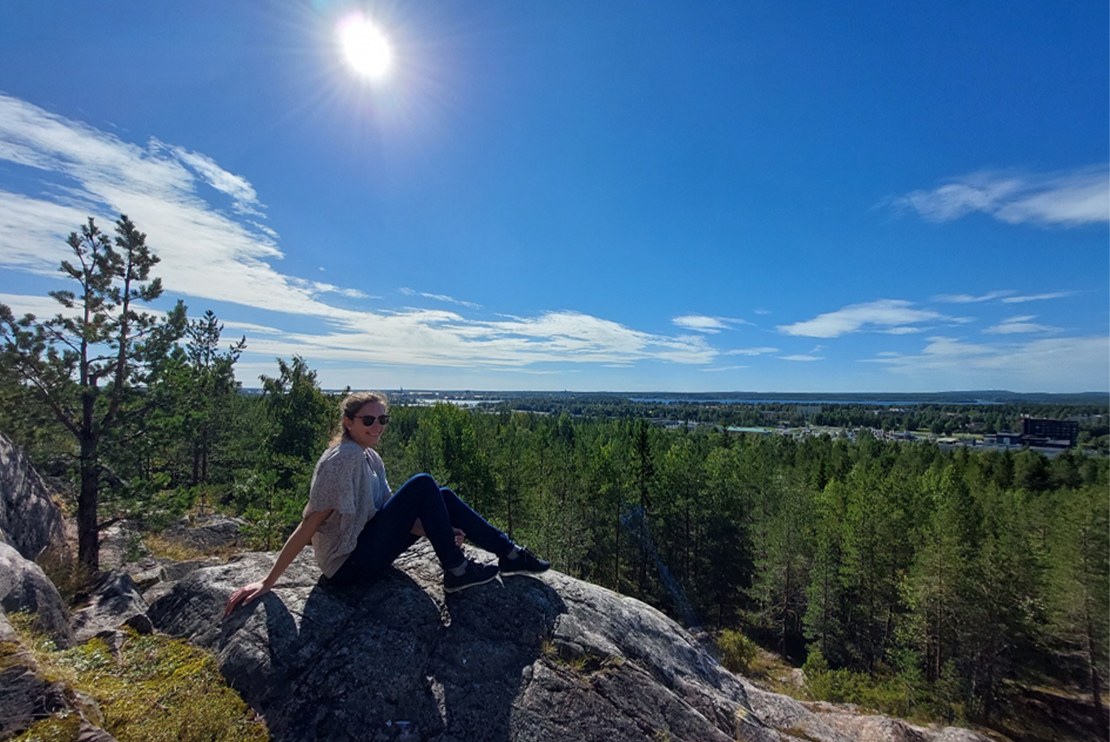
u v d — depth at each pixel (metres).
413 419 59.44
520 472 33.00
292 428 28.16
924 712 20.77
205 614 3.30
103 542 13.12
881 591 27.64
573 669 3.18
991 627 22.91
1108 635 23.75
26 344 10.58
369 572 3.44
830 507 34.19
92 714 2.23
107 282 11.59
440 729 2.61
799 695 20.09
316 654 2.87
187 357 13.43
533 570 3.94
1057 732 22.05
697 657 4.26
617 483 32.59
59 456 11.37
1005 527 30.45
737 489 34.09
